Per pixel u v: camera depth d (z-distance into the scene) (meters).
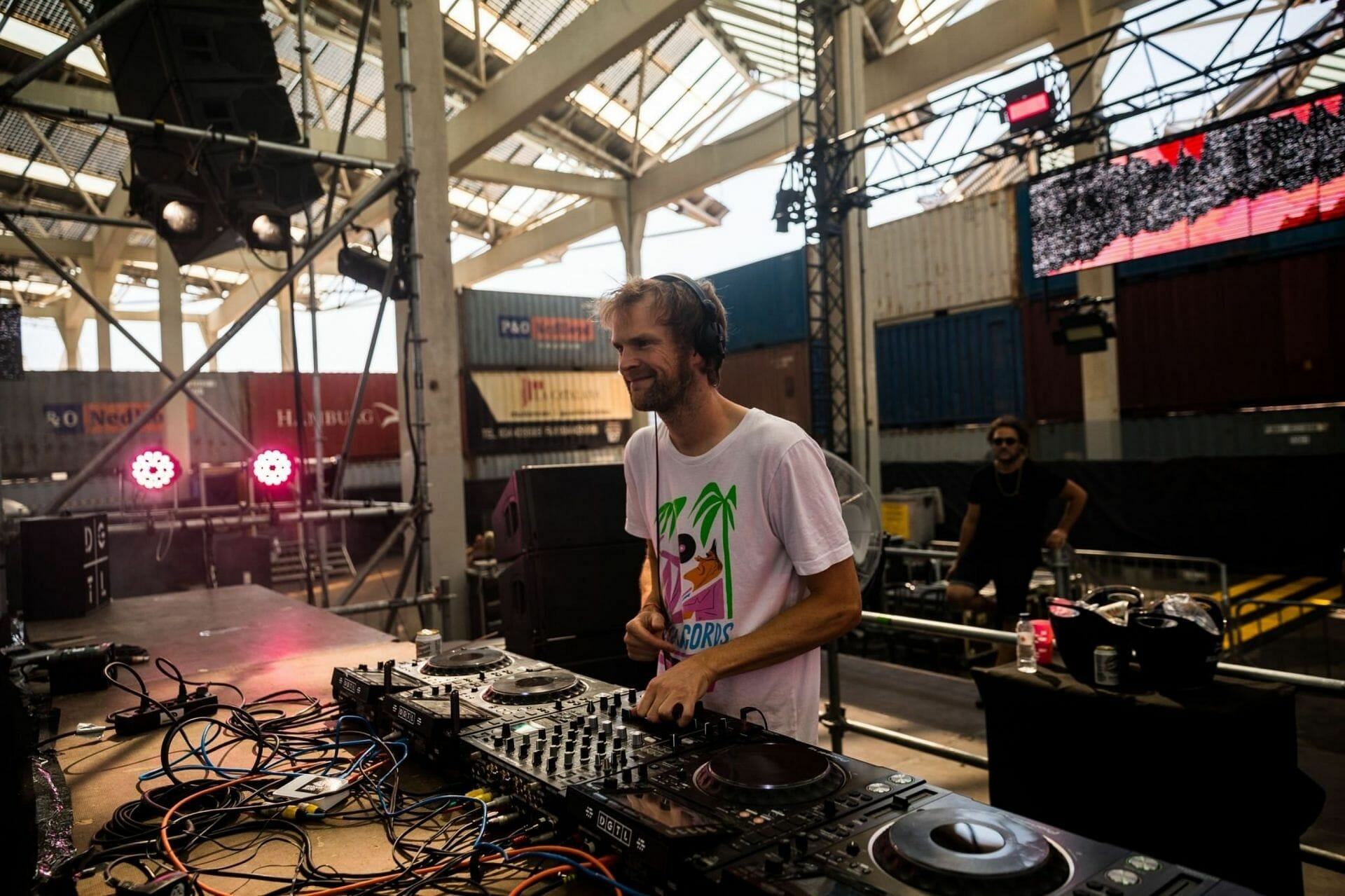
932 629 2.81
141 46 4.51
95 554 3.45
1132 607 2.14
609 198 17.22
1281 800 1.89
